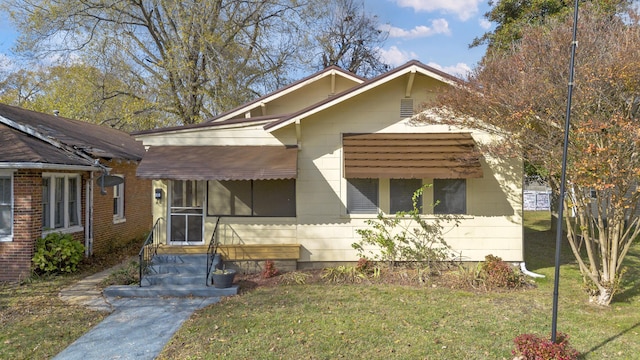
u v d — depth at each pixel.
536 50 9.09
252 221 12.18
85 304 9.59
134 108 26.97
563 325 7.96
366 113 12.16
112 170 16.59
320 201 12.16
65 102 27.91
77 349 7.09
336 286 10.70
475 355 6.65
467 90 10.05
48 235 12.63
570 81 6.09
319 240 12.15
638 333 7.65
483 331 7.62
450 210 12.12
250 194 12.25
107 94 27.16
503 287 10.58
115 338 7.54
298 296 9.79
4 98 36.00
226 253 11.84
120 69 25.69
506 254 12.07
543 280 11.45
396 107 12.16
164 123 28.72
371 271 11.66
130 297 10.11
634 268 13.02
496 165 12.10
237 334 7.53
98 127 21.08
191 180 11.49
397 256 12.05
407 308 8.90
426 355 6.65
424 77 12.05
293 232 12.21
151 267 11.32
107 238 16.34
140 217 19.86
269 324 7.98
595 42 8.45
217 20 25.58
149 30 26.16
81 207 14.61
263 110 15.95
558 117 8.59
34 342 7.37
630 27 8.84
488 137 11.99
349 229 12.14
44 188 12.95
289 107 16.28
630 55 7.90
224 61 25.08
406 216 12.03
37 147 12.52
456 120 10.72
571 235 9.91
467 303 9.29
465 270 11.51
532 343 6.14
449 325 7.93
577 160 8.37
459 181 12.16
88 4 23.88
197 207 12.26
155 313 8.89
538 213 33.38
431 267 11.99
